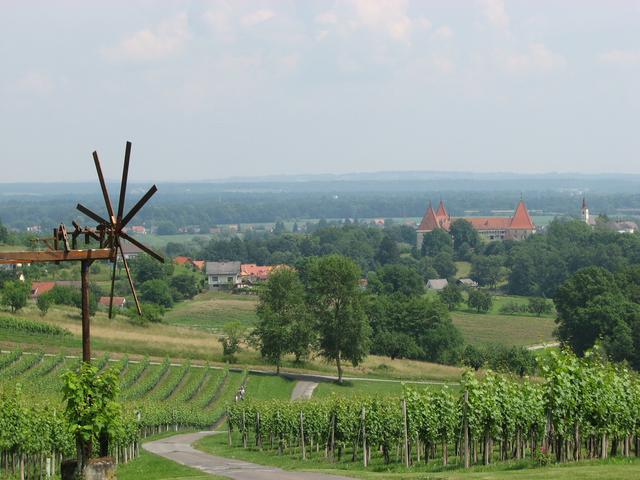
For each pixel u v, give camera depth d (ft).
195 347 406.82
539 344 540.11
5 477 130.62
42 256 71.72
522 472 92.79
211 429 272.31
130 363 355.97
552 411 115.75
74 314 472.85
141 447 194.08
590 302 388.37
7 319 403.95
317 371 379.96
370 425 149.18
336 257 369.30
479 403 124.47
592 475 84.58
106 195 73.61
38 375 304.09
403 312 492.54
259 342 382.01
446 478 90.02
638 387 128.67
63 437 142.82
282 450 182.70
